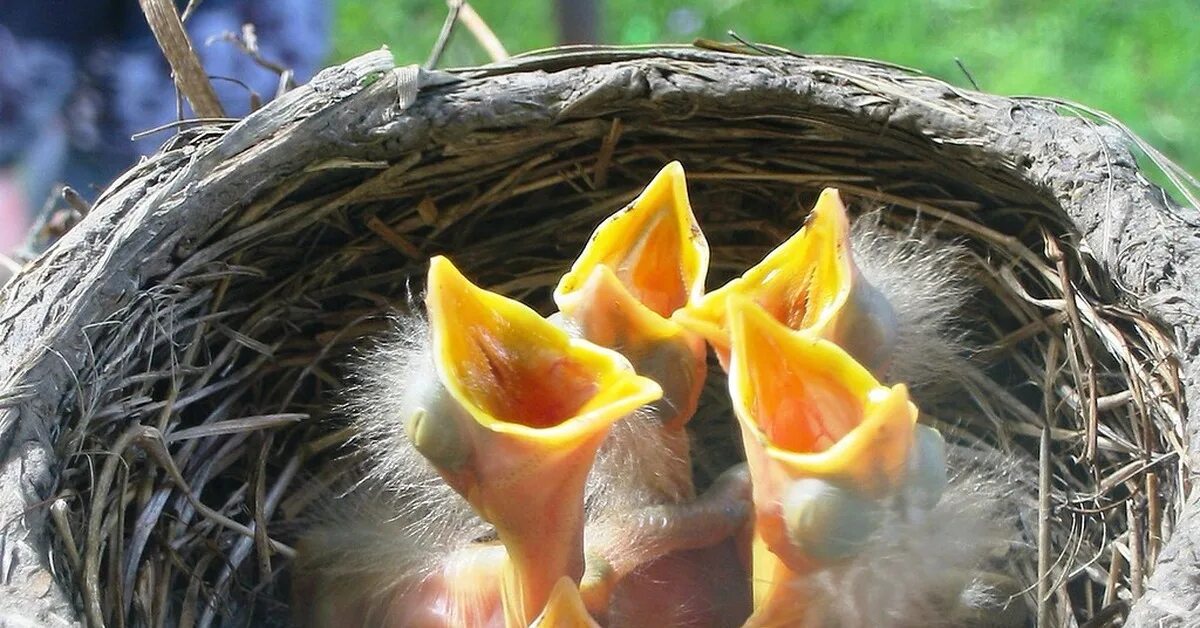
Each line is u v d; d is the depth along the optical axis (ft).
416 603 0.98
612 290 0.92
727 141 1.01
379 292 1.04
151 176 0.96
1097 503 0.95
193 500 0.95
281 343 1.02
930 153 0.99
